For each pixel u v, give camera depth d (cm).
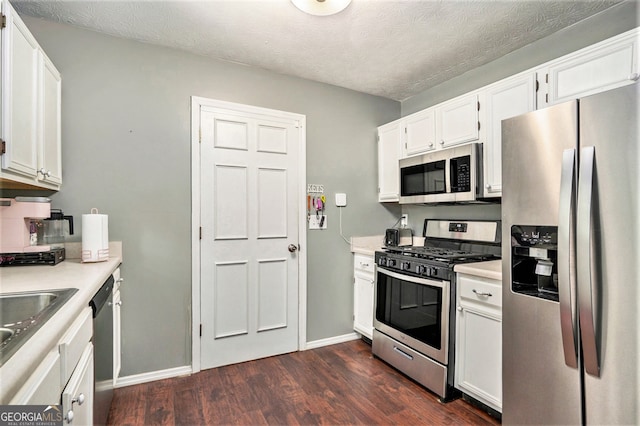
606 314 121
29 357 71
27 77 149
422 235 313
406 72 273
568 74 176
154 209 227
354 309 306
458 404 198
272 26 205
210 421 181
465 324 194
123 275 217
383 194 315
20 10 187
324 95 296
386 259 254
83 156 208
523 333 152
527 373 150
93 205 210
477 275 184
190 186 238
